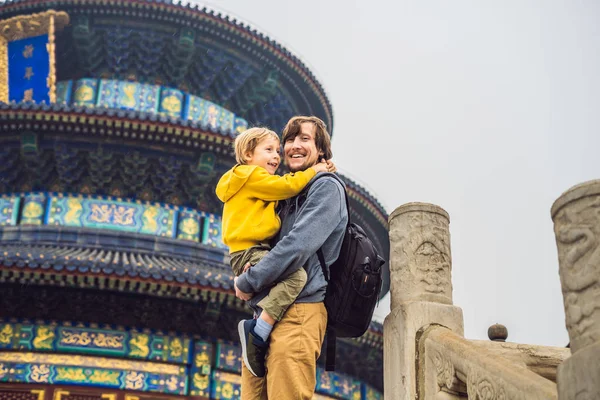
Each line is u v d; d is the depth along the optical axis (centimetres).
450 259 793
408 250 786
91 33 3484
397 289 782
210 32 3456
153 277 2277
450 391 654
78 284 2286
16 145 2945
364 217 3284
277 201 627
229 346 2577
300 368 559
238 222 607
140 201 3000
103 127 2814
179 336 2516
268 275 559
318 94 3775
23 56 3306
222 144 2884
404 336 738
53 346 2405
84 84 3572
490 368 570
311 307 577
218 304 2477
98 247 2816
